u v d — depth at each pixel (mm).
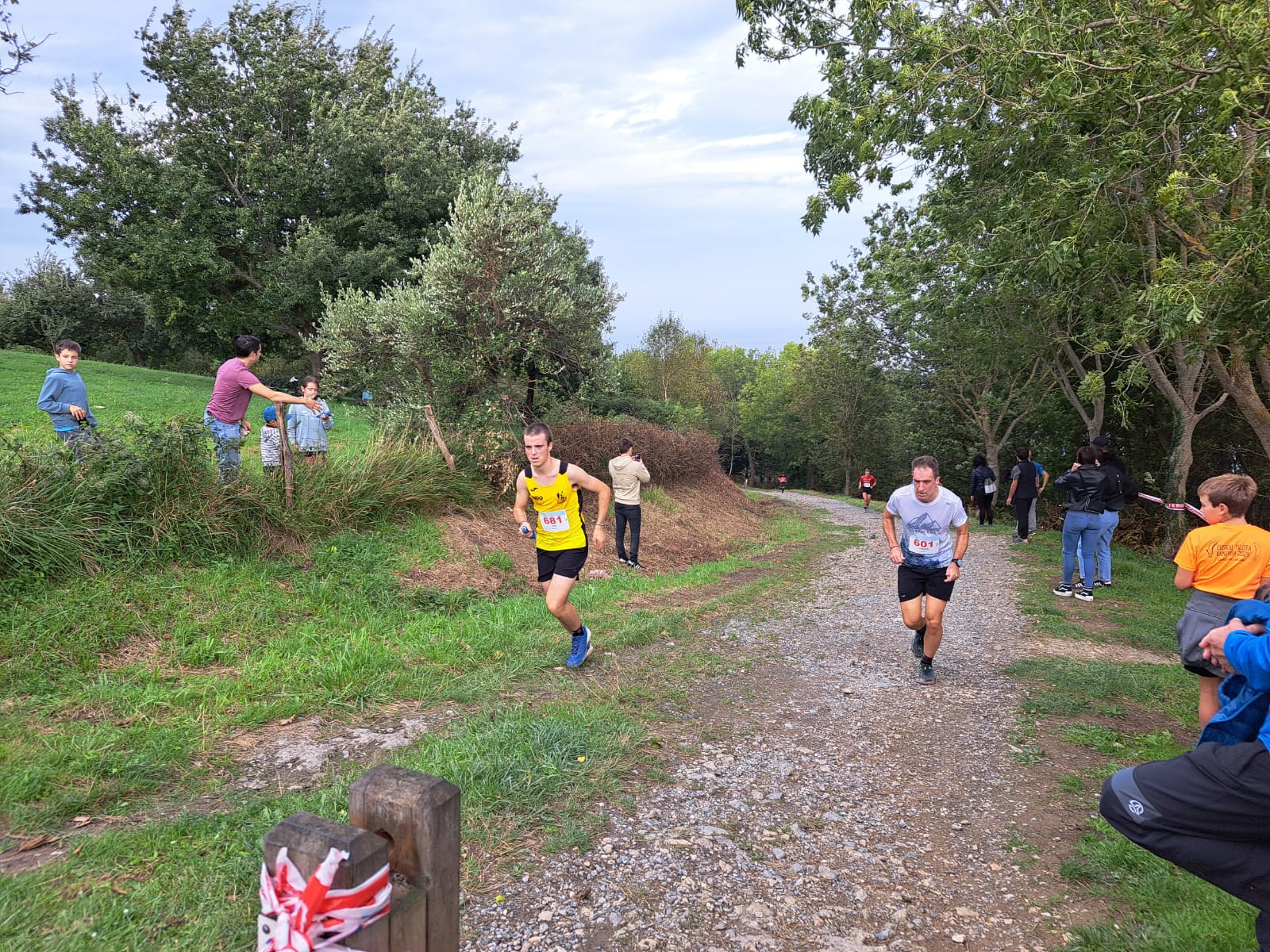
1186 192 6559
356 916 1226
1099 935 2715
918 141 8594
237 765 3898
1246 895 2133
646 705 5109
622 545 11164
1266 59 6285
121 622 5203
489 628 6652
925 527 5695
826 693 5609
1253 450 17969
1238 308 6883
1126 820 2283
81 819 3246
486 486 10406
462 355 10891
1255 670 2232
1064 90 6805
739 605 8641
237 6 23875
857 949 2693
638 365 37844
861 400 40062
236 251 24891
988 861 3328
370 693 4949
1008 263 8891
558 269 11750
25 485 5691
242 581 6281
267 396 7156
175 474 6531
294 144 23422
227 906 2652
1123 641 7324
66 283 35969
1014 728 4934
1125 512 18469
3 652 4582
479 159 24578
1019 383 22906
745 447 67125
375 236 23000
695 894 2961
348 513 8047
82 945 2391
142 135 23625
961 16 7965
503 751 3979
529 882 2955
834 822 3654
